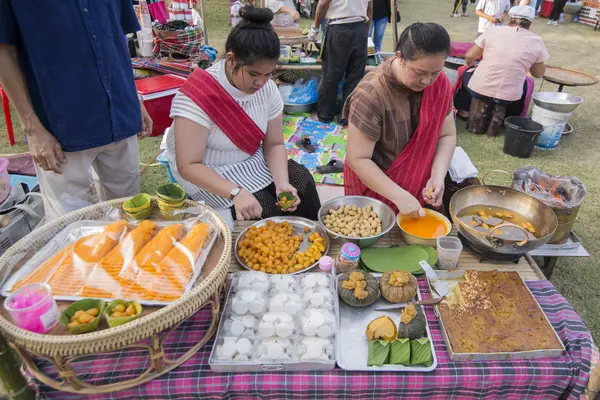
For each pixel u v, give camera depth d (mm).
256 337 1302
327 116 4777
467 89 4934
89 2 1835
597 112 5293
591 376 1248
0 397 1250
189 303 1152
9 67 1721
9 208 2332
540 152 4328
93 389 1185
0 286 1252
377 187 1883
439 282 1534
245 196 1772
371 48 5207
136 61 4898
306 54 5301
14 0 1639
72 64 1854
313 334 1299
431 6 11758
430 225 1862
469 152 4305
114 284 1247
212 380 1225
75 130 1964
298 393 1235
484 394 1273
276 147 2170
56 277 1274
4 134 4262
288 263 1615
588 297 2539
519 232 1653
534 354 1283
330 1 4223
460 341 1306
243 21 1599
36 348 1047
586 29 9633
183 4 5293
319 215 1880
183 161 1839
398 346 1282
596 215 3299
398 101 1845
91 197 2232
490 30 4387
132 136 2291
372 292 1442
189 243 1376
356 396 1253
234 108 1852
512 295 1468
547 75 4742
